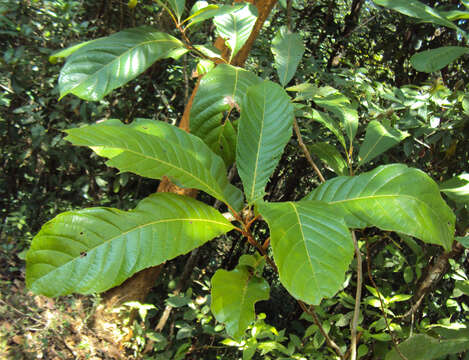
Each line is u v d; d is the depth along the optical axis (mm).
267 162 646
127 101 2725
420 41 2518
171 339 2273
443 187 795
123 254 536
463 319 2016
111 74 668
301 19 3141
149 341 2150
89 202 2680
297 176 3266
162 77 2811
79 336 1835
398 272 2102
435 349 901
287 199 3471
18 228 2377
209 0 2285
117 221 547
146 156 579
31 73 2328
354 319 775
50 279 507
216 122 683
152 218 564
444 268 1362
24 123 2373
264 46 2623
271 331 1433
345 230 500
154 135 635
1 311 1749
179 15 759
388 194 583
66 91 653
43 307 1867
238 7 772
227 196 663
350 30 3105
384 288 1774
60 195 2666
